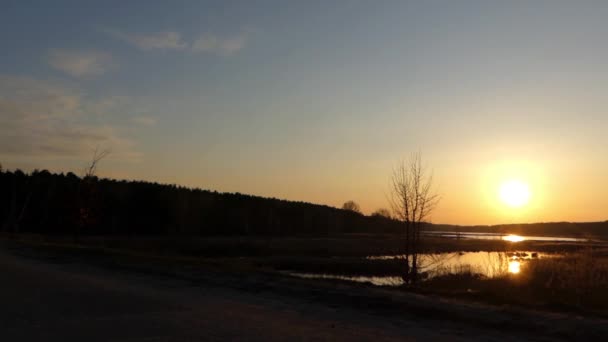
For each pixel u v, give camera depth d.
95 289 17.17
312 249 65.06
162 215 93.31
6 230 70.50
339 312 13.60
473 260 45.94
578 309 13.71
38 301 14.54
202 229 99.25
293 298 15.89
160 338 10.25
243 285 18.44
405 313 13.42
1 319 11.95
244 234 105.25
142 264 24.69
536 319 12.23
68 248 32.84
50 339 10.13
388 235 105.56
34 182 82.62
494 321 12.16
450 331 11.33
